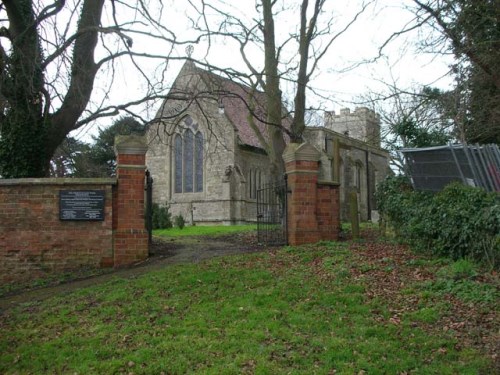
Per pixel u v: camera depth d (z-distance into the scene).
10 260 11.86
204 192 36.00
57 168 27.45
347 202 41.88
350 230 15.59
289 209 13.29
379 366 5.65
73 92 14.01
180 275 9.68
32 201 12.00
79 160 26.66
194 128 36.41
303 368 5.67
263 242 14.23
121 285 9.44
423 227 10.34
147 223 12.98
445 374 5.45
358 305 7.50
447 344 6.13
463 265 8.58
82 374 5.87
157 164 37.94
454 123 17.38
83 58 14.46
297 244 12.86
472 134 16.69
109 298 8.64
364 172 45.84
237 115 38.00
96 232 12.02
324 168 38.38
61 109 14.67
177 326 7.11
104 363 6.08
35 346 6.80
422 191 11.90
